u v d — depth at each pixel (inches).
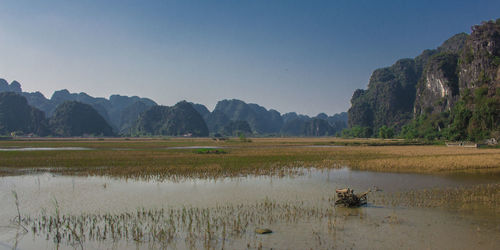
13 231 388.5
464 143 2428.6
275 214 452.4
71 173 847.1
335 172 884.0
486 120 2876.5
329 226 394.3
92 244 342.6
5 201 541.6
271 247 326.6
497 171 895.7
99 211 478.3
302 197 566.9
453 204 505.0
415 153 1581.0
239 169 924.0
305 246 329.1
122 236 365.1
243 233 370.3
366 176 811.4
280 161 1164.5
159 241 347.6
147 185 681.0
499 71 3715.6
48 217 448.5
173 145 2758.4
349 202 490.0
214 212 466.3
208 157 1326.3
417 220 417.1
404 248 322.0
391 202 522.3
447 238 348.8
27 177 789.9
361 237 354.0
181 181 729.0
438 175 828.0
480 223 402.0
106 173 842.8
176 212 468.4
